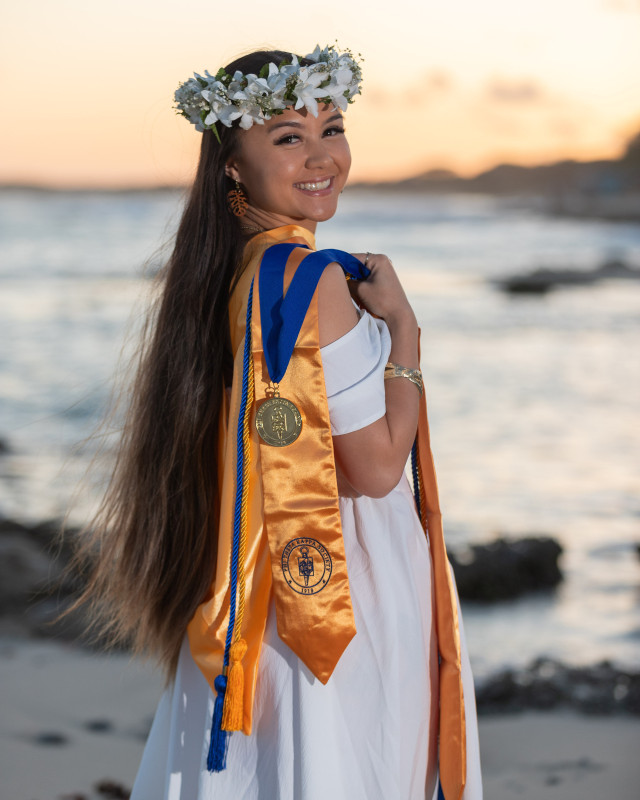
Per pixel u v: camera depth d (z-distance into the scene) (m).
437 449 11.95
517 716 4.49
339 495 2.03
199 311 2.08
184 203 2.23
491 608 6.63
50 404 15.07
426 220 104.56
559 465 11.15
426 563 2.08
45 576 6.11
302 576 1.88
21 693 4.57
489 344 22.22
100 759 3.81
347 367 1.88
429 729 2.06
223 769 1.88
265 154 2.05
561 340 23.02
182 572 2.07
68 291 33.03
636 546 8.06
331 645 1.87
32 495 9.73
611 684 4.91
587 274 43.19
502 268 47.75
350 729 1.92
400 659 1.95
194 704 2.03
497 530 8.53
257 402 1.89
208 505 2.07
